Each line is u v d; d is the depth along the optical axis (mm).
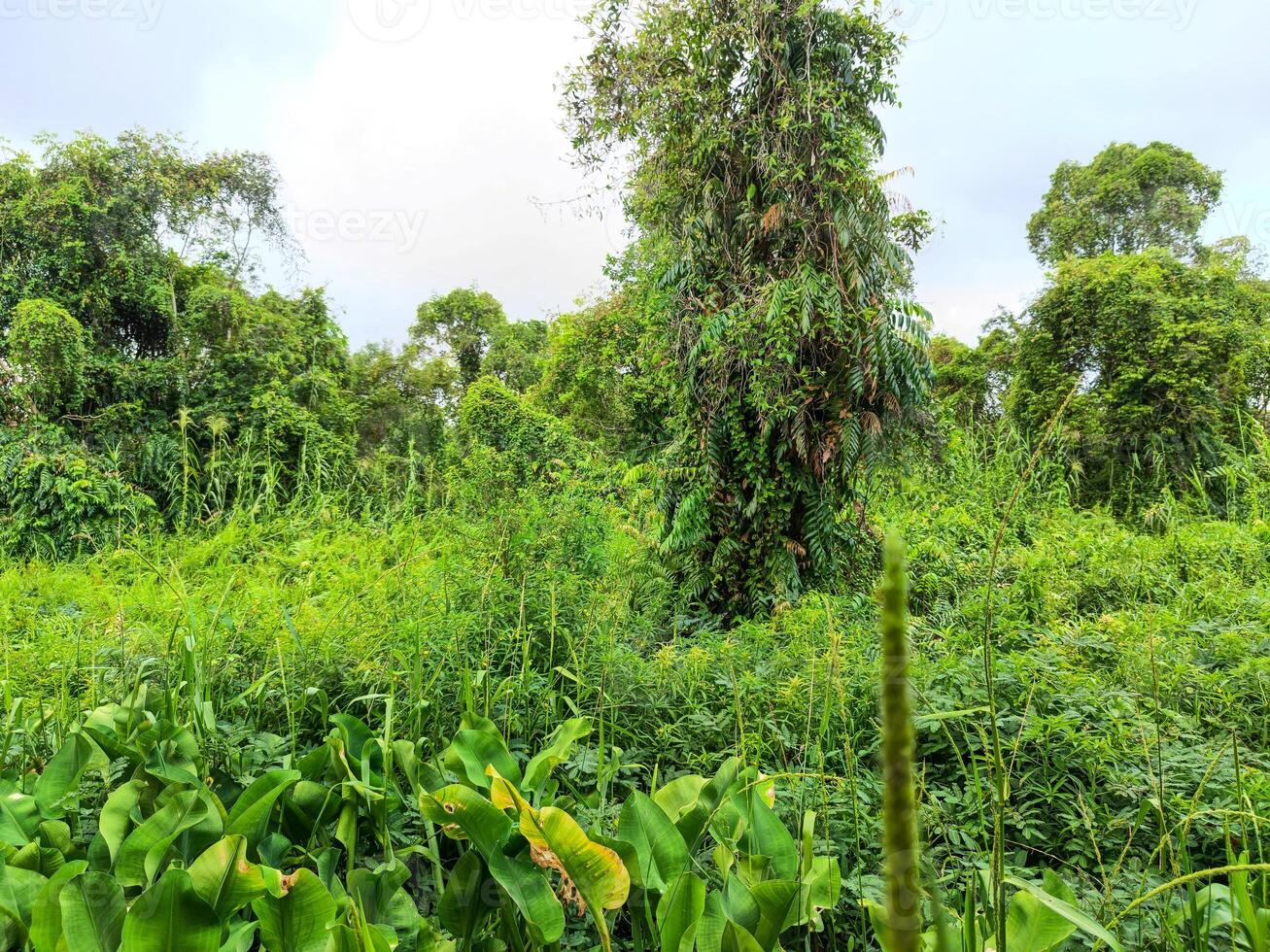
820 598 4590
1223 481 9531
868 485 5664
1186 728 2693
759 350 5195
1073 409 11398
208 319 13742
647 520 6805
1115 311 11312
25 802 1936
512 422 12305
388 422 18656
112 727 2264
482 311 25391
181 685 2609
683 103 5422
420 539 6391
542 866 1611
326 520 9094
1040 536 6859
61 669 2971
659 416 13031
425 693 2916
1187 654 3414
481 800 1632
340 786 2082
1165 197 17641
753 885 1592
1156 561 5582
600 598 3980
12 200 12609
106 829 1791
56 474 10359
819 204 5133
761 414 5242
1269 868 993
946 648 3801
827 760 2635
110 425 12297
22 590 6234
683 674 3373
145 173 13352
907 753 402
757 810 1812
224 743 2482
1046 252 20812
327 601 4434
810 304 4953
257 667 3154
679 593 5574
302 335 16000
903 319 5285
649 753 2973
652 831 1764
